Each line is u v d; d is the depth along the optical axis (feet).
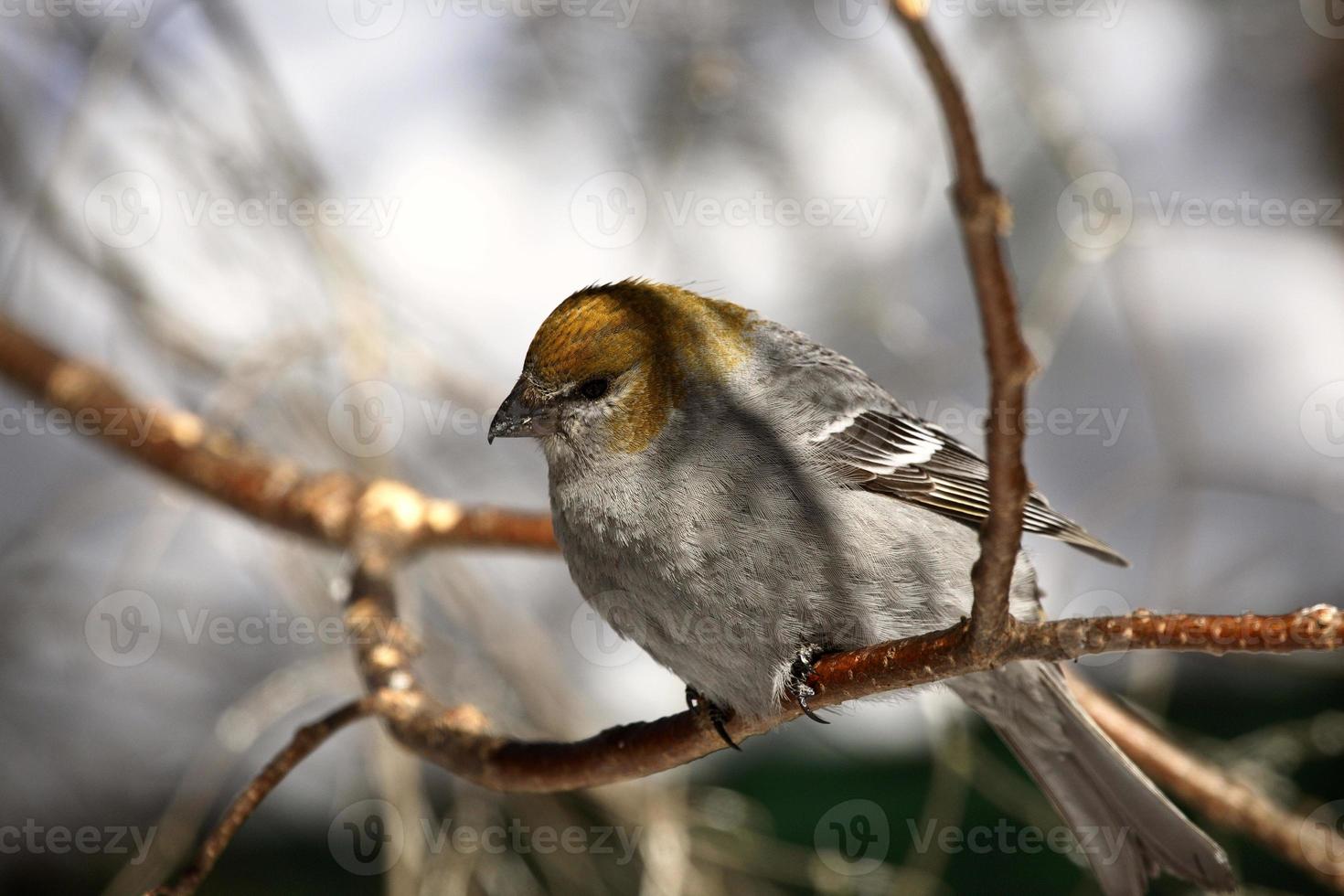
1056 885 33.47
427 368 33.50
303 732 20.43
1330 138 44.06
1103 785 23.48
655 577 21.36
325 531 29.45
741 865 29.45
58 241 34.30
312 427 33.12
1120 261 34.78
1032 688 23.36
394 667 23.16
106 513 40.60
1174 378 36.35
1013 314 12.73
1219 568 40.42
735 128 38.60
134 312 34.65
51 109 40.04
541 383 22.24
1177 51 44.73
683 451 21.50
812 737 39.04
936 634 16.74
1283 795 29.73
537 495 41.57
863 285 38.27
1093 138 34.76
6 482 41.32
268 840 37.83
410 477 39.34
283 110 33.91
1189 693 38.55
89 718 38.55
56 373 31.68
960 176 12.15
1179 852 22.79
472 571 36.76
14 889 36.27
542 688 32.01
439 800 35.96
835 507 21.33
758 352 23.09
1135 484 36.22
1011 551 14.32
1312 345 42.73
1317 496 35.58
